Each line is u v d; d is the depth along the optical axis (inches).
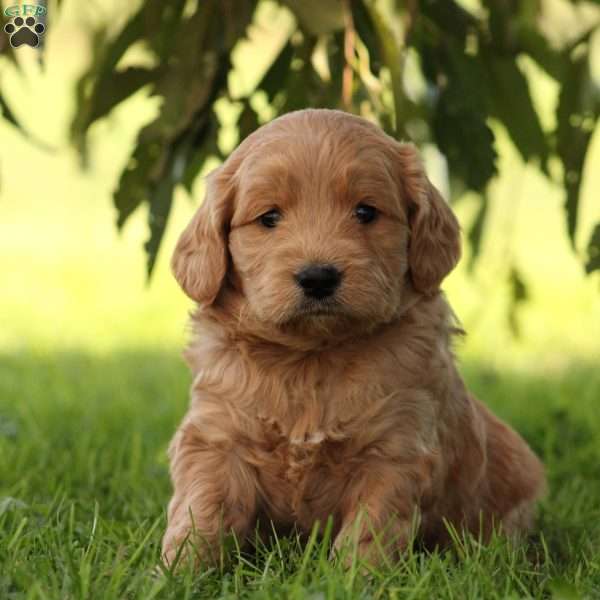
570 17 380.8
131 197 362.9
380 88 355.9
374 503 257.0
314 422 260.4
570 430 415.8
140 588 223.6
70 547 241.3
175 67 356.2
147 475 347.9
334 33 359.6
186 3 373.1
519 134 384.5
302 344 258.2
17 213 1181.7
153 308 776.3
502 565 246.8
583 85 375.9
